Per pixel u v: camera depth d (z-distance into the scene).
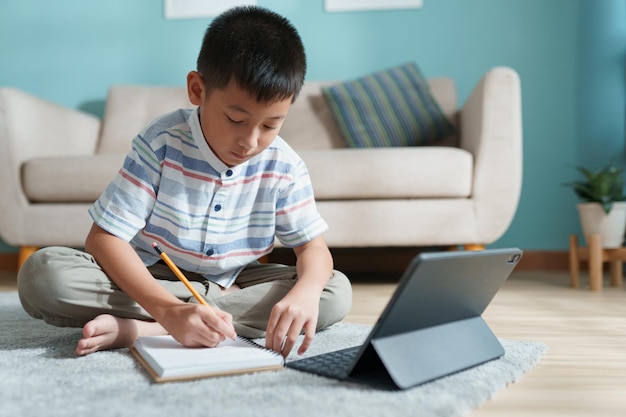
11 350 1.01
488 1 2.81
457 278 0.81
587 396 0.79
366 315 1.51
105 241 1.01
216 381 0.79
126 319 1.01
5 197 2.23
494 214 2.16
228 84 0.90
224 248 1.12
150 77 2.93
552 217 2.79
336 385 0.78
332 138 2.67
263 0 2.89
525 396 0.79
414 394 0.74
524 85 2.80
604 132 2.77
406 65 2.68
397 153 2.14
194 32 2.91
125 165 1.05
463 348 0.90
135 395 0.73
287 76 0.91
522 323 1.38
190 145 1.06
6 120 2.23
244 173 1.09
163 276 1.17
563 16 2.78
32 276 1.02
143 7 2.92
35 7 2.94
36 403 0.70
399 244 2.16
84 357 0.94
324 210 2.16
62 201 2.25
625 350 1.08
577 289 2.11
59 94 2.95
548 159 2.79
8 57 2.95
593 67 2.77
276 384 0.78
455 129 2.58
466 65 2.83
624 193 2.72
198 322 0.86
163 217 1.07
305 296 0.97
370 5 2.85
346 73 2.87
